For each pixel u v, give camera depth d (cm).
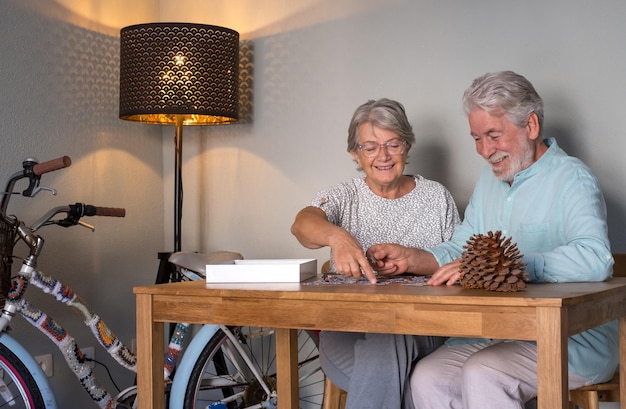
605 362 210
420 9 318
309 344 345
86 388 274
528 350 199
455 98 311
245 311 184
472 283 180
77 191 331
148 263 368
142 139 366
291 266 202
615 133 281
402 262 221
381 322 171
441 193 264
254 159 356
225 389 319
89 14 338
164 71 316
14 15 303
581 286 188
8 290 253
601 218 210
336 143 336
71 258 328
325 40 339
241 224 360
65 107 325
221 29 323
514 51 299
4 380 288
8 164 299
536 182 225
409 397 209
